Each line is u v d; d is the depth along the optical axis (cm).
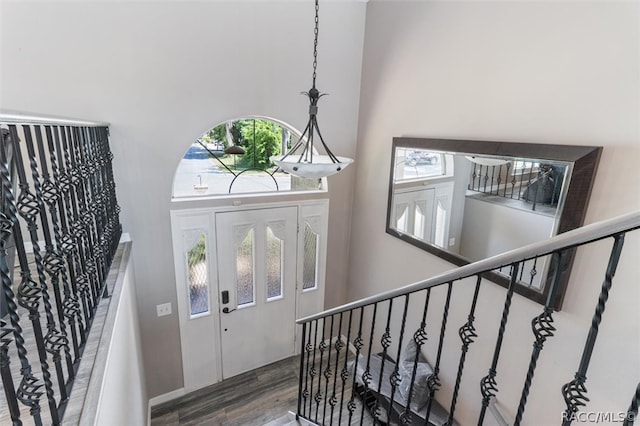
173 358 327
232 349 357
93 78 241
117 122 255
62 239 117
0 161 78
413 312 296
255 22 283
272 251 355
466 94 226
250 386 352
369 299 159
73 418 100
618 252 69
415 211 281
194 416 316
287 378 364
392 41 291
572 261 171
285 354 393
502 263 90
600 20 152
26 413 106
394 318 325
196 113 280
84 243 150
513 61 193
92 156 173
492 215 211
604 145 155
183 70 267
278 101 309
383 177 323
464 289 239
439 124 251
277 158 189
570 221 169
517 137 195
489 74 208
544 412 192
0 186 92
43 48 222
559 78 171
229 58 281
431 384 129
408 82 278
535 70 182
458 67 230
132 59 249
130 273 247
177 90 269
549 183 176
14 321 82
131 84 253
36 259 94
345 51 329
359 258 379
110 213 220
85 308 138
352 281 399
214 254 322
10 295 80
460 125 233
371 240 353
